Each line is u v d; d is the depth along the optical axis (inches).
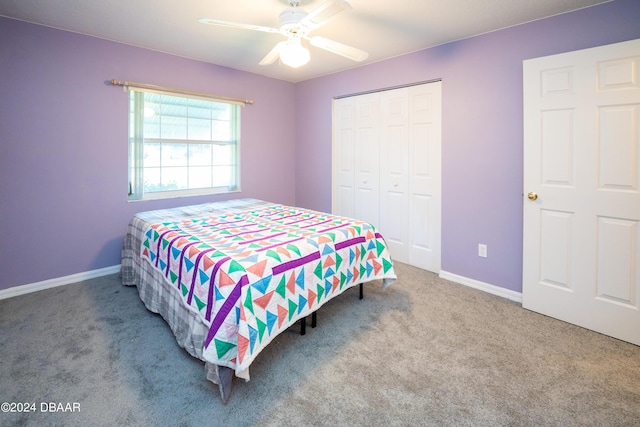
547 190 89.6
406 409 57.4
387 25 99.3
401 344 77.7
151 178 131.6
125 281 110.5
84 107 112.5
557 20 90.1
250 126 159.0
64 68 107.7
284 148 174.2
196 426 53.7
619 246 78.8
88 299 101.1
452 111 114.3
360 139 148.9
